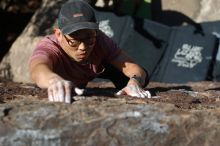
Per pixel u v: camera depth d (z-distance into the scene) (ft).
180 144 9.92
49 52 12.82
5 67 30.35
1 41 35.63
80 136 9.77
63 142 9.75
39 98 11.14
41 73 11.90
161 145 9.89
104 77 14.84
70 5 12.39
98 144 9.78
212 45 29.48
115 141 9.79
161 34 29.68
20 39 30.63
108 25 29.55
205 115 10.21
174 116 10.06
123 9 31.94
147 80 14.17
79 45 12.76
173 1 33.30
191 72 29.32
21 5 37.81
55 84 11.03
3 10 37.06
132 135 9.85
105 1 31.68
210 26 30.48
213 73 29.45
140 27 29.48
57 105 10.38
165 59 29.60
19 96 11.38
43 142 9.75
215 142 9.93
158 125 9.91
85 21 12.21
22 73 29.37
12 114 10.04
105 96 11.68
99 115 10.02
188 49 29.53
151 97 12.10
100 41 13.75
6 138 9.78
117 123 9.89
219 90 15.61
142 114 10.06
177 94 13.01
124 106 10.44
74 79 13.62
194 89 16.03
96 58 13.75
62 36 12.80
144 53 29.43
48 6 31.45
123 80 14.57
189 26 30.30
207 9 32.89
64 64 13.19
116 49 14.24
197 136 9.96
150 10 32.30
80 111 10.13
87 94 11.80
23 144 9.77
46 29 30.50
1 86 13.17
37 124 9.83
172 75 29.27
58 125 9.82
